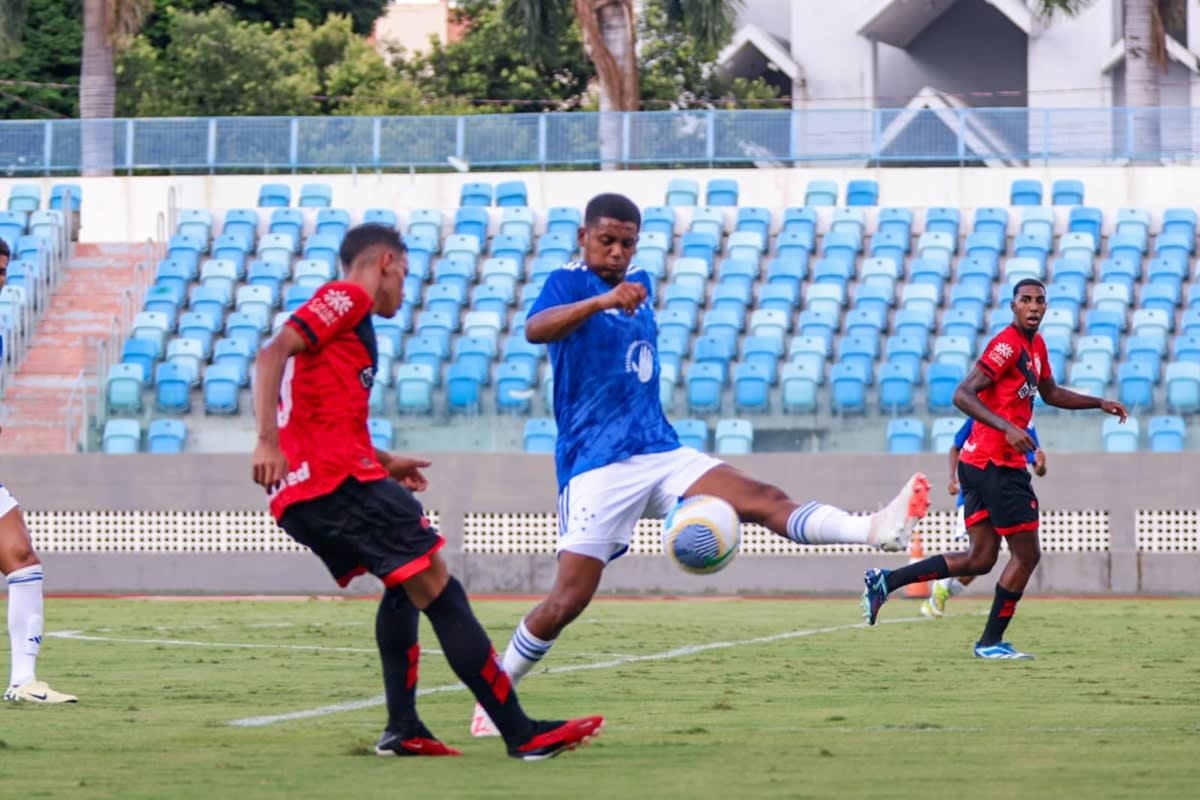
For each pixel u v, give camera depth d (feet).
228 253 228.22
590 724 47.85
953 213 225.56
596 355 55.52
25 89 349.20
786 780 42.50
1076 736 53.36
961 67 398.62
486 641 47.32
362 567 47.96
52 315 220.84
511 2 292.40
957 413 189.37
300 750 50.37
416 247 225.35
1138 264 214.69
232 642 102.68
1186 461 159.12
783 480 161.58
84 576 168.14
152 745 51.75
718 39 285.84
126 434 191.42
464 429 187.73
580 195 240.32
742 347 202.18
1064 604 143.64
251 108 352.28
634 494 55.62
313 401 47.01
